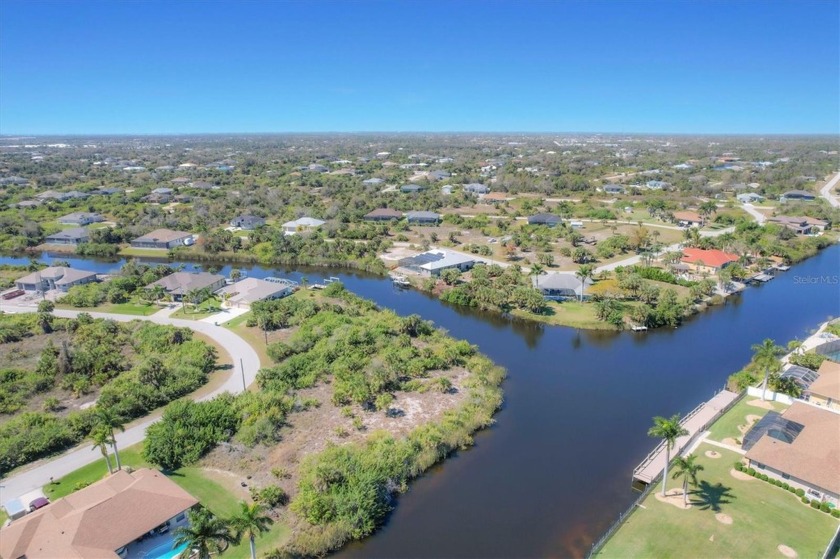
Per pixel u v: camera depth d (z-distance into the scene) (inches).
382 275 5782.5
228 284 5123.0
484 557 1921.8
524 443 2635.3
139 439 2593.5
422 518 2116.1
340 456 2362.2
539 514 2134.6
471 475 2385.6
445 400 2974.9
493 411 2923.2
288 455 2423.7
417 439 2522.1
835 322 4121.6
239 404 2785.4
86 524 1812.3
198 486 2229.3
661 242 6496.1
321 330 3818.9
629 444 2620.6
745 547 1882.4
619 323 4128.9
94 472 2338.8
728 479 2256.4
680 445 2524.6
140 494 1977.1
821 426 2394.2
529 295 4414.4
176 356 3459.6
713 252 5625.0
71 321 4067.4
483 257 6087.6
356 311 4315.9
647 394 3139.8
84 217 7790.4
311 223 7559.1
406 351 3452.3
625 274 4916.3
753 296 4960.6
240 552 1872.5
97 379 3171.8
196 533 1620.3
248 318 4195.4
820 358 3176.7
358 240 7076.8
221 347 3695.9
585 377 3373.5
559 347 3855.8
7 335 3799.2
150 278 5142.7
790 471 2182.6
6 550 1752.0
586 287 4820.4
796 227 7116.1
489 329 4234.7
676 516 2043.6
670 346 3850.9
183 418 2578.7
